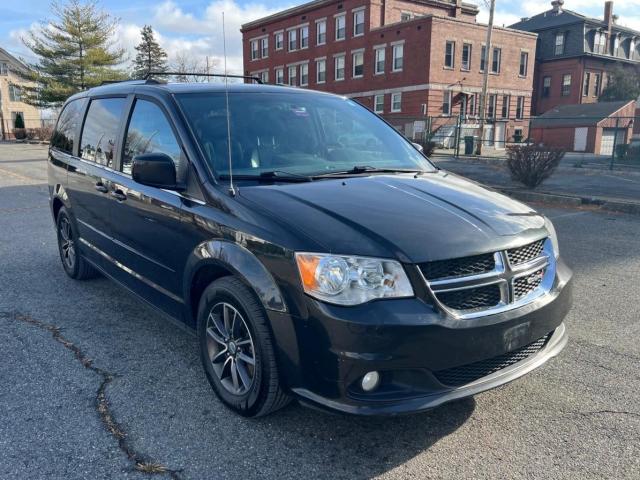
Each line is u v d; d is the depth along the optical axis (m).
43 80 40.28
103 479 2.63
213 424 3.10
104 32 40.97
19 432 3.02
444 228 2.87
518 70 44.59
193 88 4.05
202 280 3.41
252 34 53.03
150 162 3.37
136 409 3.26
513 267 2.90
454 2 46.88
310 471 2.71
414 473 2.70
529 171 12.53
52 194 5.84
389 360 2.57
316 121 4.20
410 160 4.27
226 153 3.56
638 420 3.15
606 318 4.73
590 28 53.06
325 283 2.62
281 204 3.03
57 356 3.96
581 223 9.02
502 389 3.51
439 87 39.47
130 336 4.32
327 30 45.50
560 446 2.91
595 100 54.47
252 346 2.98
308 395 2.73
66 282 5.71
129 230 4.13
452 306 2.71
